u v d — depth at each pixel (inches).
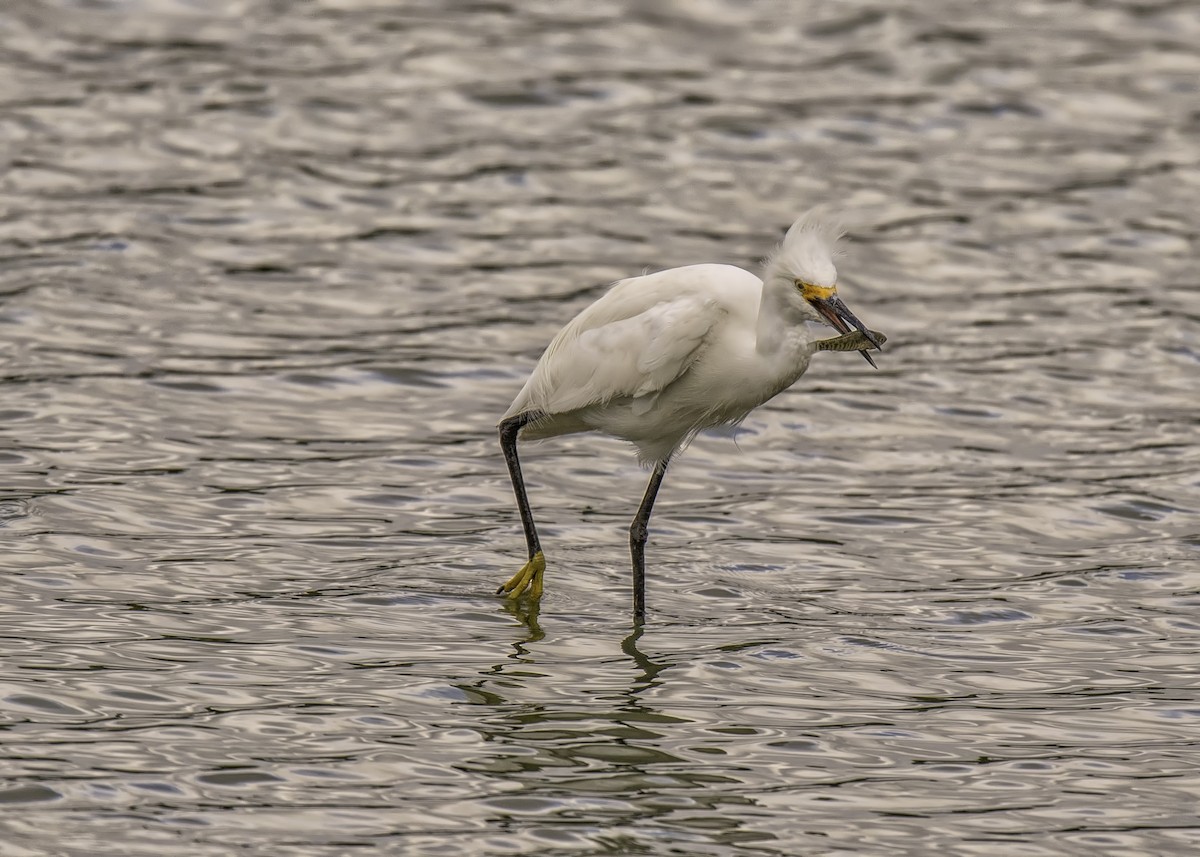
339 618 465.7
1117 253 833.5
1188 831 362.9
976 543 544.1
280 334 705.6
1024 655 460.8
